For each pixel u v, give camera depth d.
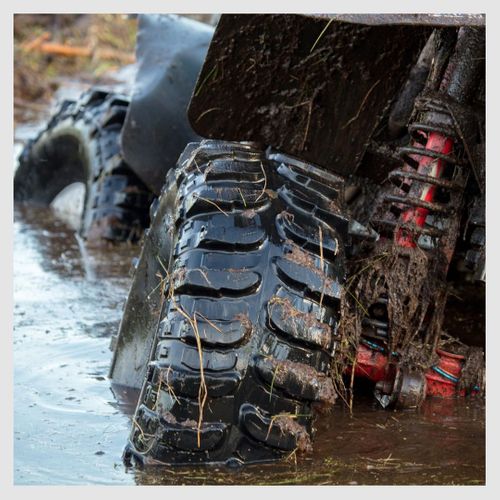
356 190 5.96
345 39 5.08
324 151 5.45
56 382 5.58
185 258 4.41
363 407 5.19
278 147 5.38
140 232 9.36
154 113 7.93
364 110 5.38
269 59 5.07
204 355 4.20
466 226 5.23
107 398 5.31
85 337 6.48
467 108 5.08
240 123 5.27
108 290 7.72
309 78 5.20
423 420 4.99
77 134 9.88
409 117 5.59
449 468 4.34
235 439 4.23
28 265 8.53
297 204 4.65
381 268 5.09
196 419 4.18
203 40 8.08
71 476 4.22
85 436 4.74
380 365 5.20
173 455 4.20
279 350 4.27
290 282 4.36
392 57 5.23
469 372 5.30
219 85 5.11
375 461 4.41
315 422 4.83
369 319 5.18
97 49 18.59
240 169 4.71
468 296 6.76
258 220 4.47
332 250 4.52
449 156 5.11
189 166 4.86
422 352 5.21
